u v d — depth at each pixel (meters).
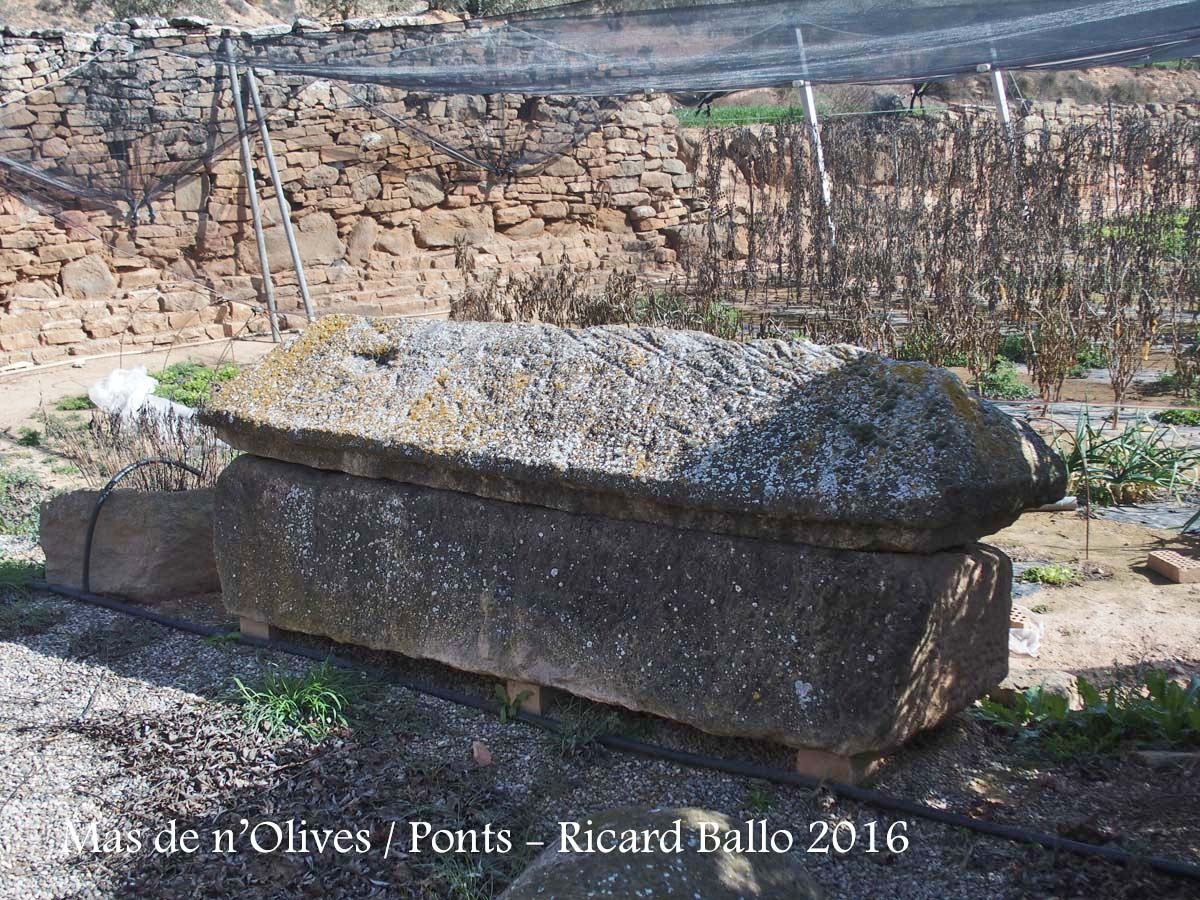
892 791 3.46
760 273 16.00
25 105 11.14
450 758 3.82
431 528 4.11
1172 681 3.97
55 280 12.18
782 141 16.52
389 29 10.22
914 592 3.23
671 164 17.17
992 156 14.53
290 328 13.59
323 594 4.42
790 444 3.36
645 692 3.64
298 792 3.69
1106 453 6.95
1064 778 3.56
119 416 7.68
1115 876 3.04
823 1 8.02
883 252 12.64
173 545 5.41
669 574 3.60
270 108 13.21
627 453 3.59
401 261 14.68
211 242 13.10
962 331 10.08
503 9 18.03
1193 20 7.75
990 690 3.63
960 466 3.13
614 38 9.24
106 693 4.48
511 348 4.13
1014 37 8.53
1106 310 9.80
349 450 4.23
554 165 15.93
